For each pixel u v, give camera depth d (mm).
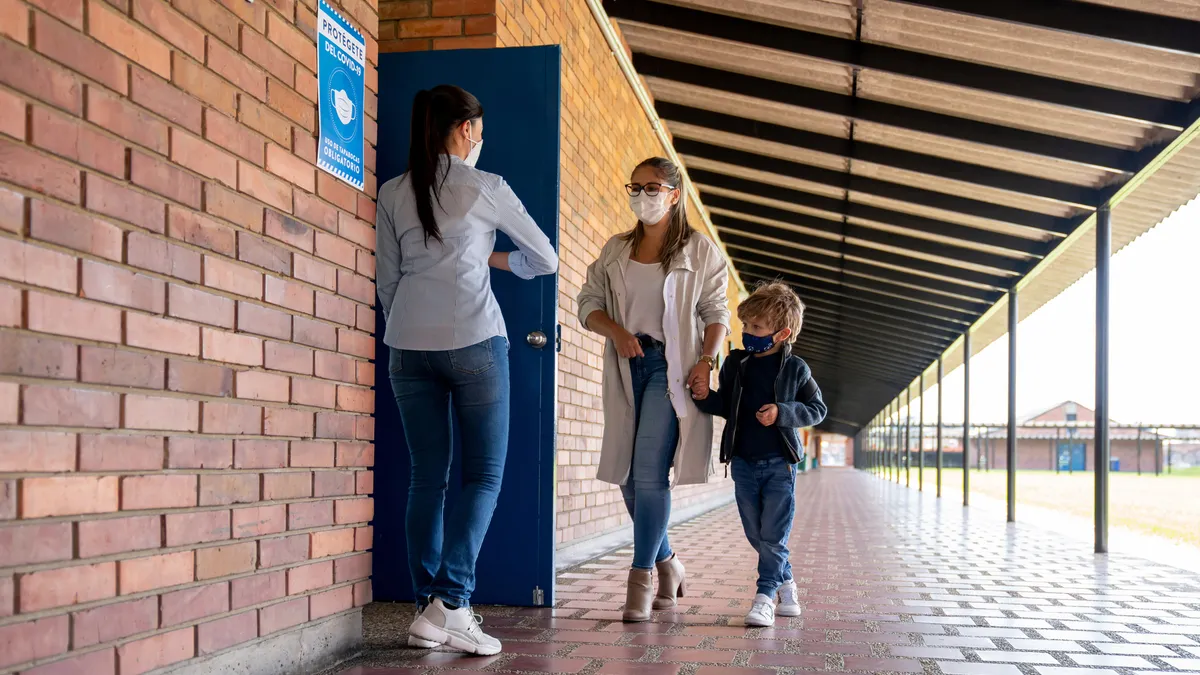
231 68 2197
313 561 2535
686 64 7457
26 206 1602
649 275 3529
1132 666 2852
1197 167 6352
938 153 7520
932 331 16094
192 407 2025
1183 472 28891
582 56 6016
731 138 8875
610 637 3117
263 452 2293
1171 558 6410
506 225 2885
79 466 1707
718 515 10570
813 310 16359
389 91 3924
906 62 5855
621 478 3506
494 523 3738
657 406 3451
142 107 1891
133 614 1841
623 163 7344
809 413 3541
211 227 2102
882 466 35094
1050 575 5289
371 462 2881
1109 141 6223
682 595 4059
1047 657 2961
